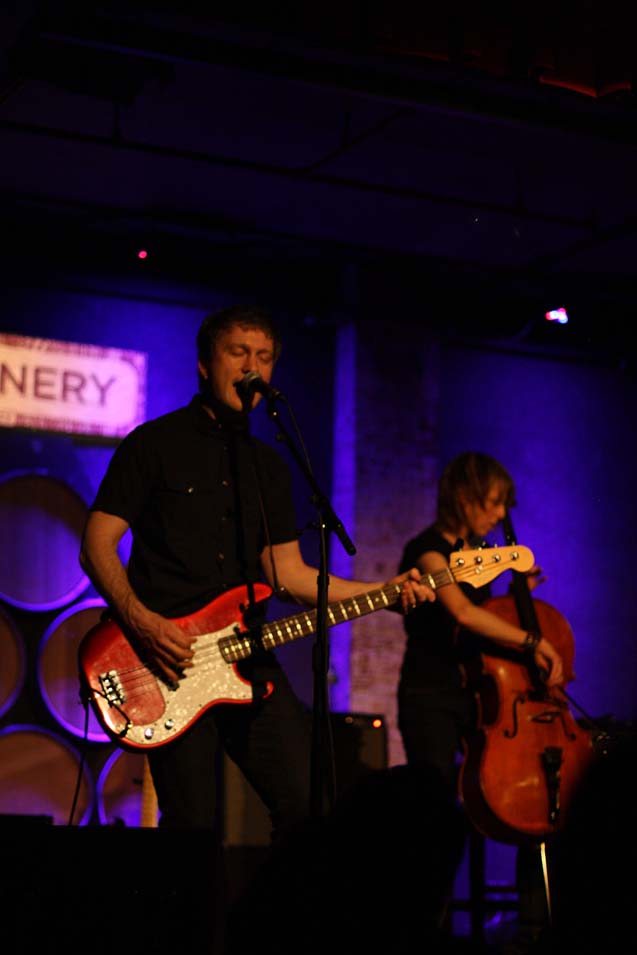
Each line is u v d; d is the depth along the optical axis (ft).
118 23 14.38
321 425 24.35
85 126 18.20
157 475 10.74
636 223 21.36
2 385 21.52
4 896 7.22
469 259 23.54
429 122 17.69
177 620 10.56
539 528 25.96
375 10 14.56
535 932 14.93
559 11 15.26
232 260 23.11
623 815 3.62
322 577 10.22
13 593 20.98
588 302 25.25
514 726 14.33
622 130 17.17
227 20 14.15
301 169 19.67
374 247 23.04
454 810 4.19
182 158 19.22
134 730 10.32
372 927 4.13
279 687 10.84
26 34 15.20
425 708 14.58
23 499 21.31
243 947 4.25
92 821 20.61
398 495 24.00
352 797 4.26
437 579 11.85
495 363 26.03
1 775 20.17
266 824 18.13
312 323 23.97
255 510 11.03
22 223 21.66
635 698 26.27
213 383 10.96
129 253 22.03
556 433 26.45
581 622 26.07
